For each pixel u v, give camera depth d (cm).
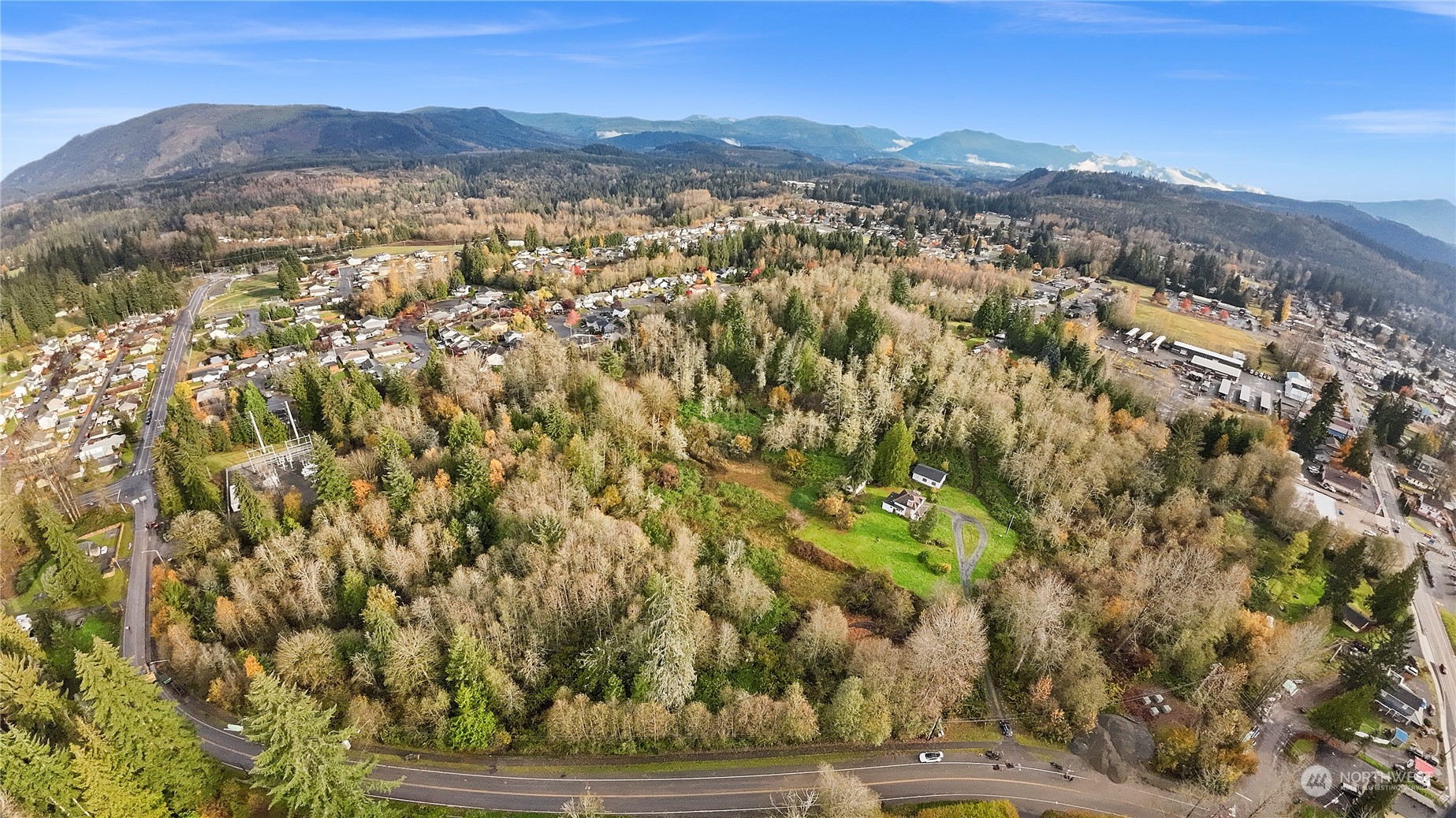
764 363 17938
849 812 7656
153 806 7400
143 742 7269
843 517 13612
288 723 6819
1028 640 10281
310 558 11575
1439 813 9000
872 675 9519
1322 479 17975
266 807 8206
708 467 15438
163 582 11288
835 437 15938
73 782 6862
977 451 16238
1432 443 19738
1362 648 11744
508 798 8519
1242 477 15338
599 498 13425
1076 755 9400
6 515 12769
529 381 17388
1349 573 12912
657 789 8688
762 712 9206
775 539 13312
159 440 14412
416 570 11400
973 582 12419
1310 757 9644
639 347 19775
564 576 10606
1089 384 18538
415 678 9469
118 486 15312
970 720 9850
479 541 12344
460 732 9006
